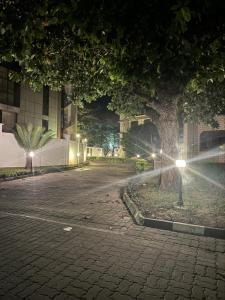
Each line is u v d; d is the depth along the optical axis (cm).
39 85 1038
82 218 786
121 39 510
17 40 548
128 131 5062
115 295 383
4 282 411
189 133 2450
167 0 444
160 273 452
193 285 417
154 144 4600
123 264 481
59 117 3341
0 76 2411
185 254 534
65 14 518
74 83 1186
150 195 1055
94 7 475
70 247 554
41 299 368
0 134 2162
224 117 2280
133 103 1312
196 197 1018
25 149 2348
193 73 589
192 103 1302
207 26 480
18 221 740
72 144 3341
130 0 457
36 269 454
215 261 505
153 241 603
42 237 612
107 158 5447
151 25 472
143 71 582
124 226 712
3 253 518
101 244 575
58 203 998
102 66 937
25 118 2772
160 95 1095
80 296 378
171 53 498
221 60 510
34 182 1638
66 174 2255
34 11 518
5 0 530
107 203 1020
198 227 661
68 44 884
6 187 1396
